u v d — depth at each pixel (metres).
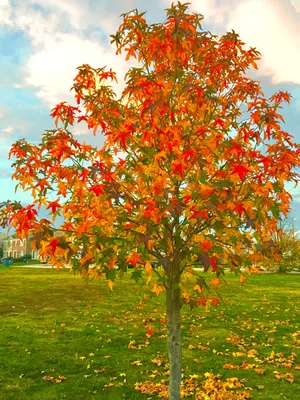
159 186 3.34
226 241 3.80
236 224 3.71
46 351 7.43
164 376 5.99
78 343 8.02
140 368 6.39
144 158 3.91
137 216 3.64
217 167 3.97
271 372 6.16
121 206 3.70
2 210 3.44
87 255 3.41
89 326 9.70
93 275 3.73
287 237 31.16
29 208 3.16
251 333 8.98
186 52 3.94
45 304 13.49
